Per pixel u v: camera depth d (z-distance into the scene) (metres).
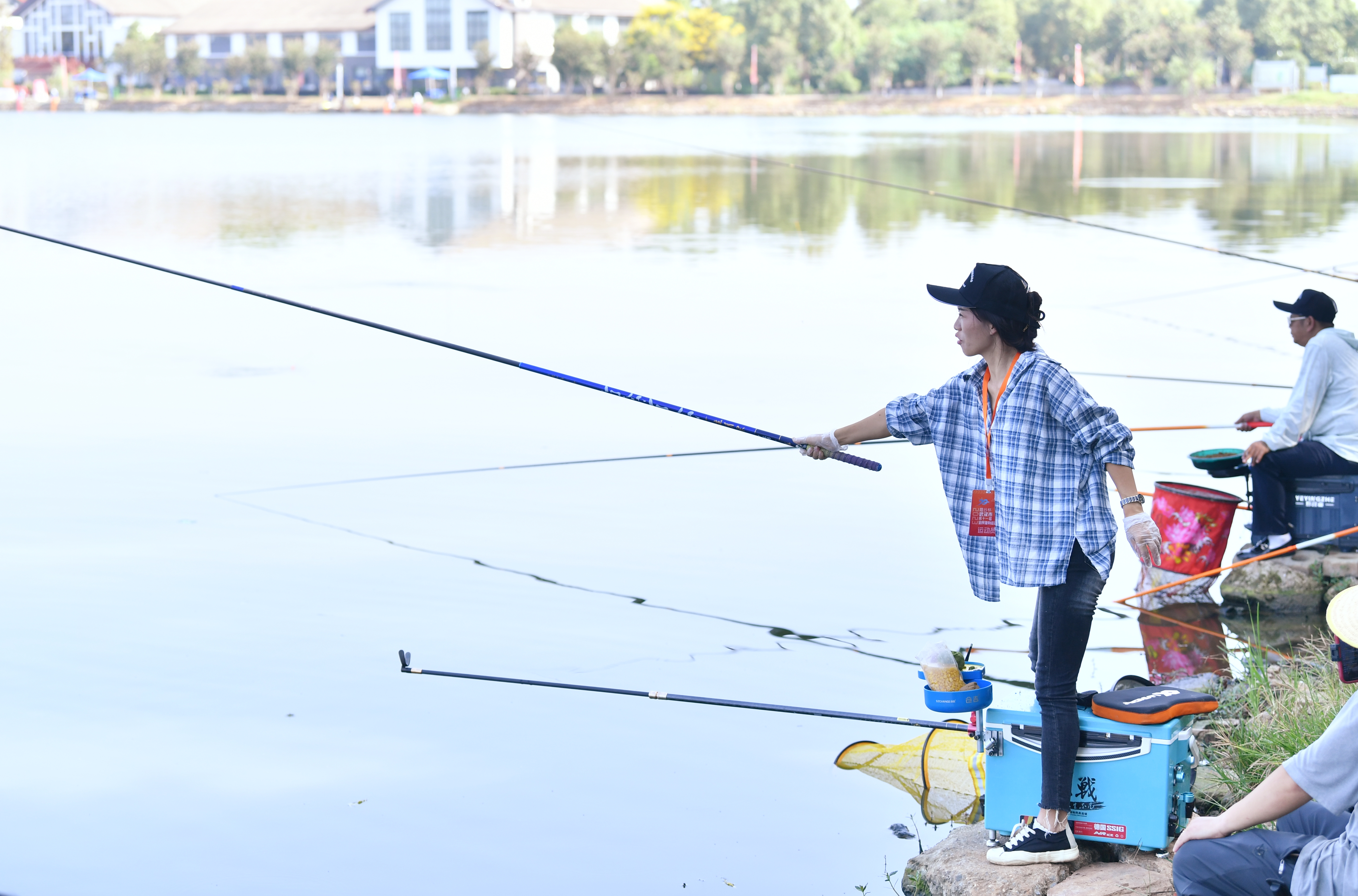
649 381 12.88
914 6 132.00
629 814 5.11
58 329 15.45
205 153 52.53
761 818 5.09
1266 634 6.98
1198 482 9.36
